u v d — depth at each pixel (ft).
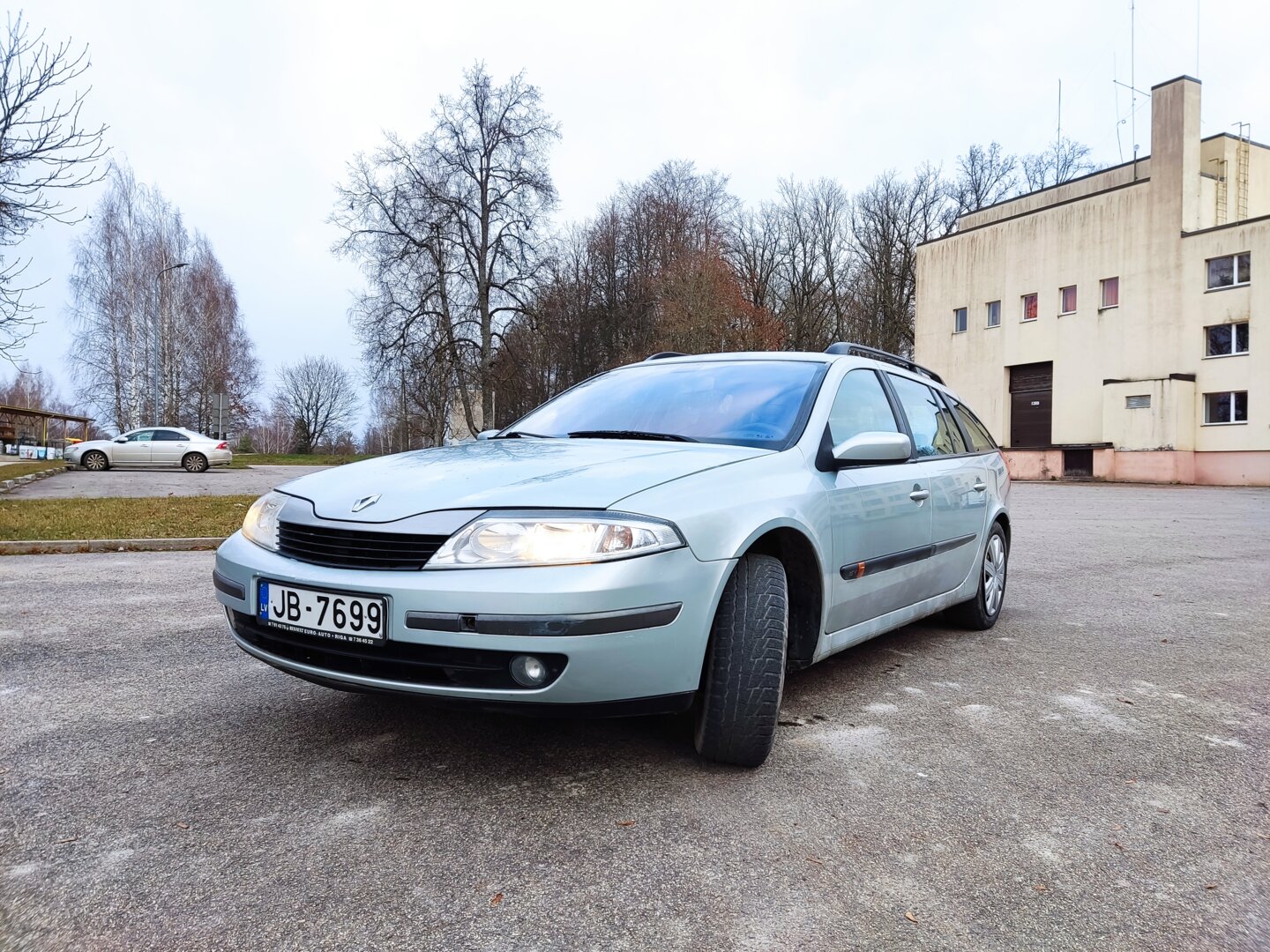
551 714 7.52
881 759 9.09
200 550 26.71
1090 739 9.91
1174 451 88.69
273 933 5.65
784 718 10.44
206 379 152.25
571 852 6.85
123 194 132.57
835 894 6.32
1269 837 7.47
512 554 7.47
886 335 160.04
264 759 8.73
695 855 6.84
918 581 12.73
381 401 186.19
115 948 5.45
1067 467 98.94
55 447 160.45
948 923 5.97
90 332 131.75
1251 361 85.40
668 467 8.80
